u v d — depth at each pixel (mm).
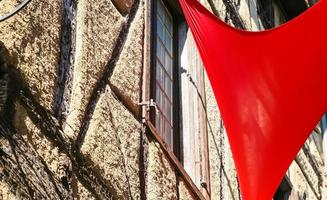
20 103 3070
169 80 5266
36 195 2973
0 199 2762
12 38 3137
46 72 3336
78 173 3336
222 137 5602
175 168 4441
